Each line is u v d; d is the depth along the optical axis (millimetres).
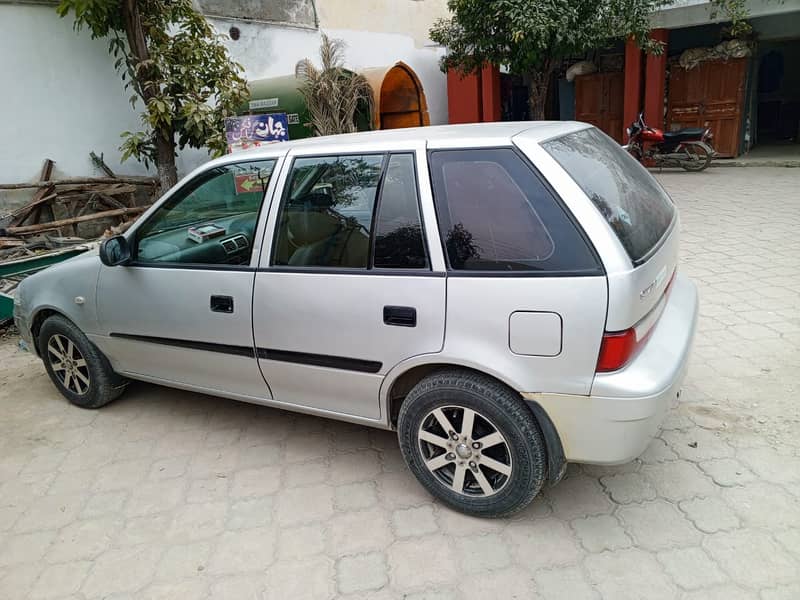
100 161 7180
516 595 2295
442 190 2541
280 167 2973
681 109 13000
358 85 7730
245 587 2432
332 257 2781
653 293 2408
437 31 8875
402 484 3010
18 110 6594
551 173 2373
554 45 7391
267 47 8719
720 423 3256
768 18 12188
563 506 2754
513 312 2342
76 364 3887
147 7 6258
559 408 2354
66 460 3412
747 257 5961
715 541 2473
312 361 2887
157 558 2621
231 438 3543
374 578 2426
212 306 3104
